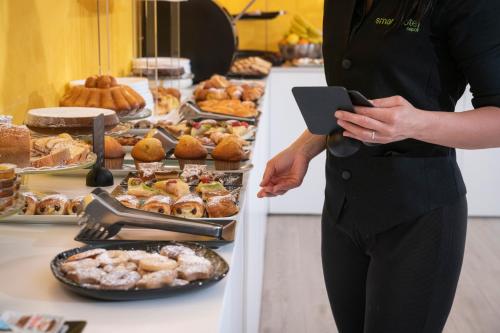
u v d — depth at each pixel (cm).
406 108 127
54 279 111
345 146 132
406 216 157
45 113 197
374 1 155
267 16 468
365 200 162
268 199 459
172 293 103
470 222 443
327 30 166
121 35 358
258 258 277
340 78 164
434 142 135
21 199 134
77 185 171
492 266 368
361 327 180
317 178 458
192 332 94
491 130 135
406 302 158
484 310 313
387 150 158
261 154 292
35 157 163
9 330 87
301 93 128
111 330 94
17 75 210
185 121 262
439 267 157
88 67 296
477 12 141
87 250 116
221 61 393
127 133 226
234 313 132
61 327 90
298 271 357
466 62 145
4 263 118
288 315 305
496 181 450
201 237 128
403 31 151
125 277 103
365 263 171
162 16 390
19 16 210
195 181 170
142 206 146
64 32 259
